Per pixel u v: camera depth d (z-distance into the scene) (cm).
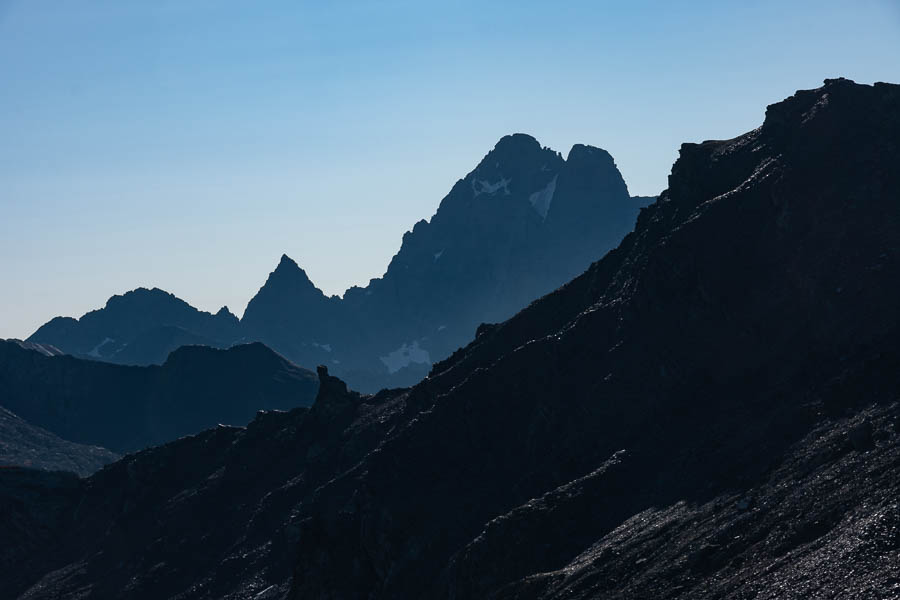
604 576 16088
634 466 19512
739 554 14462
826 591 12000
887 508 12888
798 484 15300
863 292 18825
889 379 16588
